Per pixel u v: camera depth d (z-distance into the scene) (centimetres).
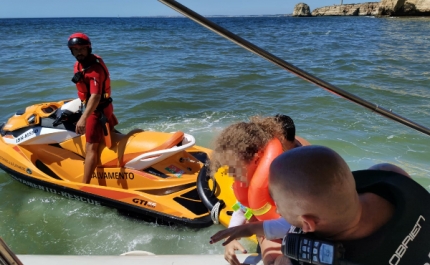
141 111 764
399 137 596
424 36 2630
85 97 428
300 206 124
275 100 834
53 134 447
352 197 122
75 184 423
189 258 215
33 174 449
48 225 402
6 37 2911
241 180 208
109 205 412
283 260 158
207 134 641
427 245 127
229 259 212
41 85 978
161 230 389
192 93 906
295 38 2781
